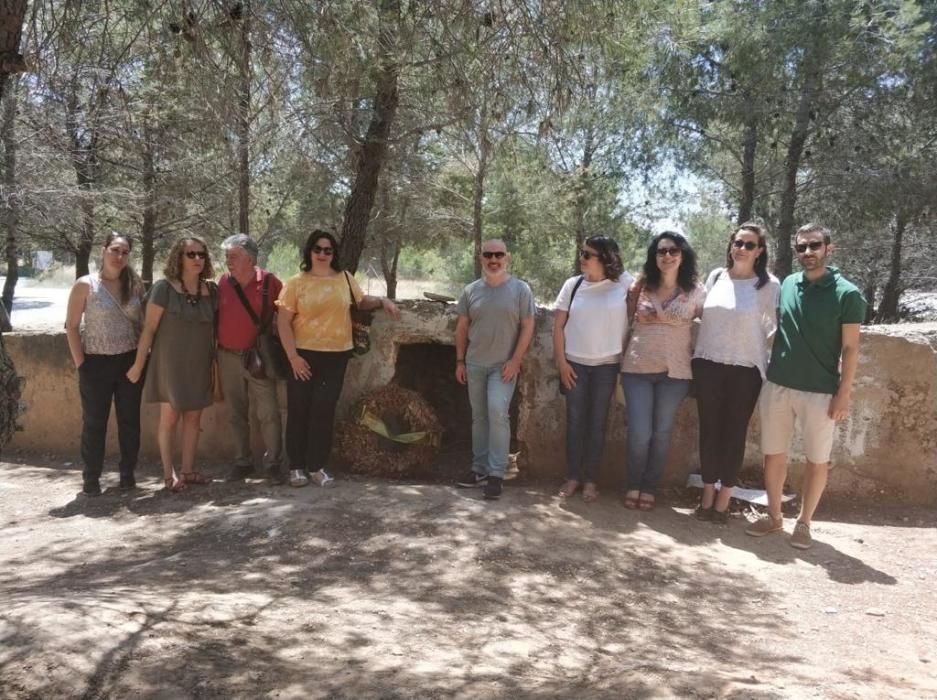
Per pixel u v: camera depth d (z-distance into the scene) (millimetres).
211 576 3826
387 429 5566
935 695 2789
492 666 2932
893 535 4855
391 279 15945
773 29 12031
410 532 4438
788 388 4523
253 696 2521
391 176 11648
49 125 9859
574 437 5109
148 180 11906
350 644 3035
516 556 4184
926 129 12695
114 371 5332
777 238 13812
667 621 3572
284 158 7426
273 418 5383
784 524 4926
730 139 14164
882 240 17266
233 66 4703
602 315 4945
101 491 5441
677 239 4797
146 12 4637
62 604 3088
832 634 3523
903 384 5395
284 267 20812
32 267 17391
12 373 3322
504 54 4969
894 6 12078
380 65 5309
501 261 5016
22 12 3350
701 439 4836
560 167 13742
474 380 5113
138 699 2455
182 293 5148
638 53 6430
